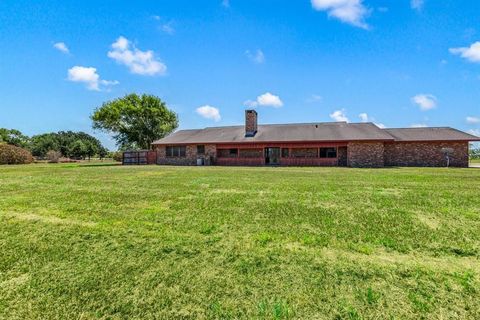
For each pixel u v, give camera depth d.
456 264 3.22
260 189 8.46
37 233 4.45
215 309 2.45
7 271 3.22
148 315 2.41
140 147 39.50
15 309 2.52
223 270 3.14
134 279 2.98
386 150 22.19
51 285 2.89
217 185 9.45
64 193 7.92
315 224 4.71
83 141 64.00
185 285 2.85
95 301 2.62
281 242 3.96
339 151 22.66
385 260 3.34
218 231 4.44
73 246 3.91
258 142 23.80
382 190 8.11
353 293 2.64
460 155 20.84
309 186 9.04
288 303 2.51
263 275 3.02
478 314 2.31
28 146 62.53
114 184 9.92
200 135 27.77
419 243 3.83
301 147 23.14
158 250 3.71
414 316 2.30
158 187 9.04
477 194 7.27
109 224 4.86
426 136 21.92
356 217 5.10
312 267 3.17
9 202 6.69
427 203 6.16
